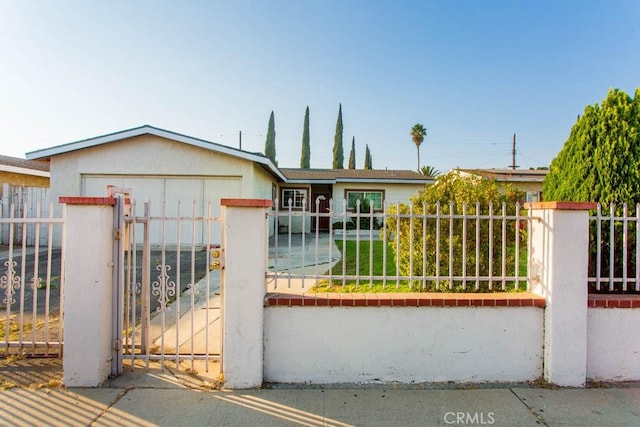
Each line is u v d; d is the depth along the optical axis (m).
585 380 3.01
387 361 3.05
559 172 3.94
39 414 2.51
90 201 2.94
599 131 3.53
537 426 2.45
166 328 4.29
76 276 2.93
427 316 3.05
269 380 3.04
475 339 3.05
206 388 2.91
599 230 3.15
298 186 18.45
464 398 2.82
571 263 2.99
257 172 12.16
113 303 3.10
